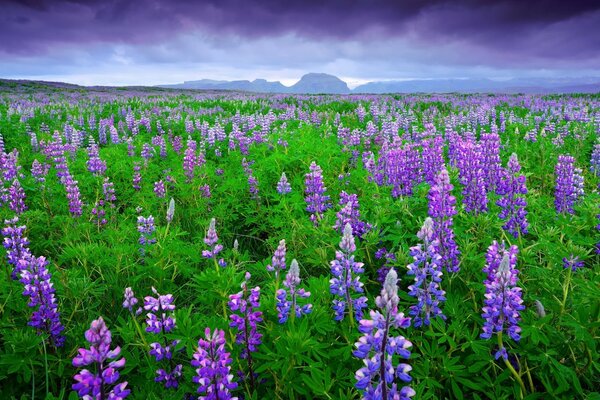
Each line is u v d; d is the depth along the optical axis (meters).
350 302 3.85
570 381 3.49
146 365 3.80
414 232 5.76
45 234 6.89
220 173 9.73
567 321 3.59
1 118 18.77
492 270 4.11
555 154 11.28
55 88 58.84
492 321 3.43
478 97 37.06
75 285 4.49
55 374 3.83
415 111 25.11
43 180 8.49
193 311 4.88
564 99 33.38
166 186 9.06
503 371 3.52
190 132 17.45
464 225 5.76
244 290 3.51
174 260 5.25
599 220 5.46
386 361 2.48
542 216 6.38
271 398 3.47
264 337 3.93
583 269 4.73
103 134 16.12
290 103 32.12
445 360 3.62
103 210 7.41
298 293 3.64
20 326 4.19
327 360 3.74
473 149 6.51
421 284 4.08
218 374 2.91
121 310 4.84
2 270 4.97
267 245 6.86
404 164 7.69
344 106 28.06
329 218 6.38
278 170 9.28
